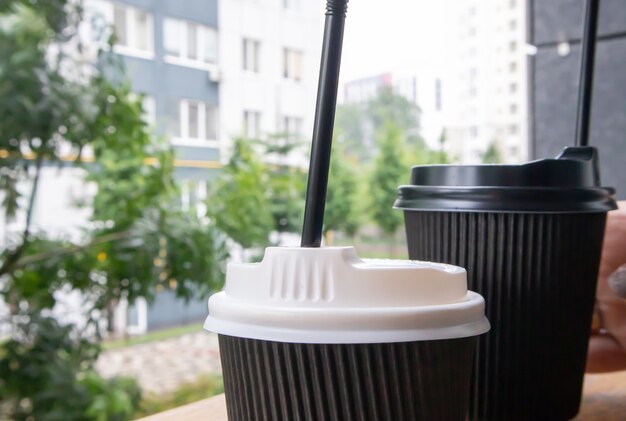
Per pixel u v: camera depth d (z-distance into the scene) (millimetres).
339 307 314
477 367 460
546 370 456
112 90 1499
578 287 459
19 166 1426
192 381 1894
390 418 313
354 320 307
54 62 1411
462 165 450
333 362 311
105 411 1596
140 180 1579
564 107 1265
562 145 1272
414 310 311
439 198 456
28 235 1485
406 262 373
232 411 352
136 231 1482
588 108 523
